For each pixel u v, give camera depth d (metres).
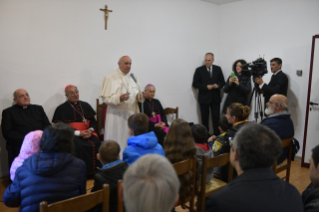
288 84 4.01
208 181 2.19
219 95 4.71
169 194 0.71
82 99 3.50
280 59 3.85
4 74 2.93
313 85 3.55
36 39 3.09
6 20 2.88
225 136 2.23
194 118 4.83
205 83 4.55
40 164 1.36
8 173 3.07
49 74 3.22
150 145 1.84
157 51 4.15
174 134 1.90
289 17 3.93
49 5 3.12
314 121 3.55
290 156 2.61
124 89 3.17
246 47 4.51
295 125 3.96
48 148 1.44
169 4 4.18
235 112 2.31
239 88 4.14
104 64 3.63
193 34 4.55
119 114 3.16
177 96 4.52
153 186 0.70
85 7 3.38
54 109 3.31
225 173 2.28
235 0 4.54
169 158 1.90
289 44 3.96
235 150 1.09
